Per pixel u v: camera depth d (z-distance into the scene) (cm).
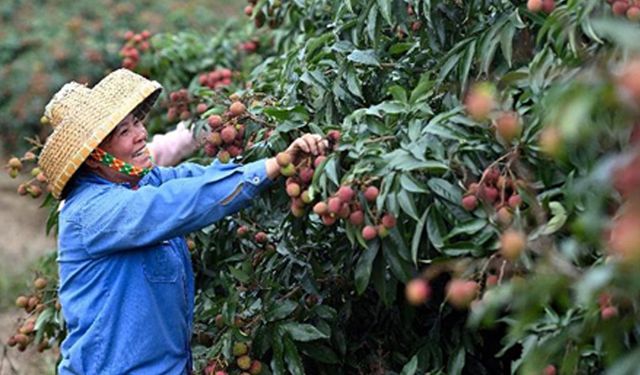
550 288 191
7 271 733
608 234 200
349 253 319
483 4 303
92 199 302
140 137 312
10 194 889
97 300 306
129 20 1121
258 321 315
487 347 345
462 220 264
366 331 344
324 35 340
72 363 310
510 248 212
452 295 226
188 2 1236
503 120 242
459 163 267
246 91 360
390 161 266
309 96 337
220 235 350
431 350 320
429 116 286
